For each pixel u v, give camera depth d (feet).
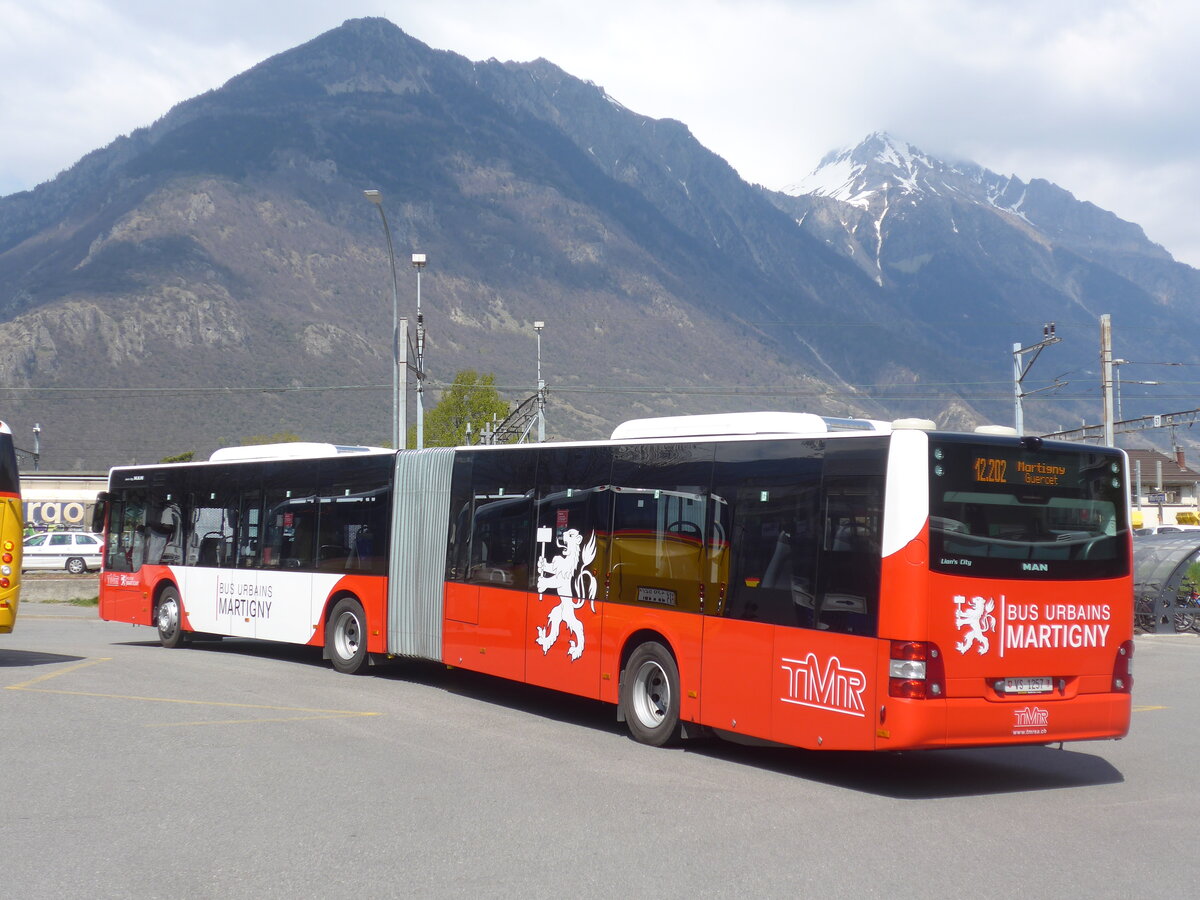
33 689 49.21
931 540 31.07
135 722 41.06
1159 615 94.38
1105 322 119.24
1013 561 32.14
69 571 163.22
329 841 25.50
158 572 69.46
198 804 28.94
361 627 55.47
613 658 40.65
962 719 30.96
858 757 38.09
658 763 35.68
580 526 42.91
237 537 64.08
